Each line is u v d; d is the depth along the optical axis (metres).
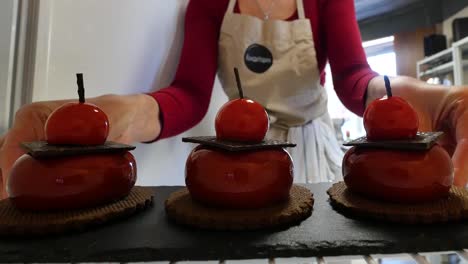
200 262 0.24
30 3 0.48
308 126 0.81
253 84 0.76
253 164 0.30
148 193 0.37
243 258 0.24
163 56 0.82
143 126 0.54
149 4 0.75
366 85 0.64
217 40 0.82
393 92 0.51
